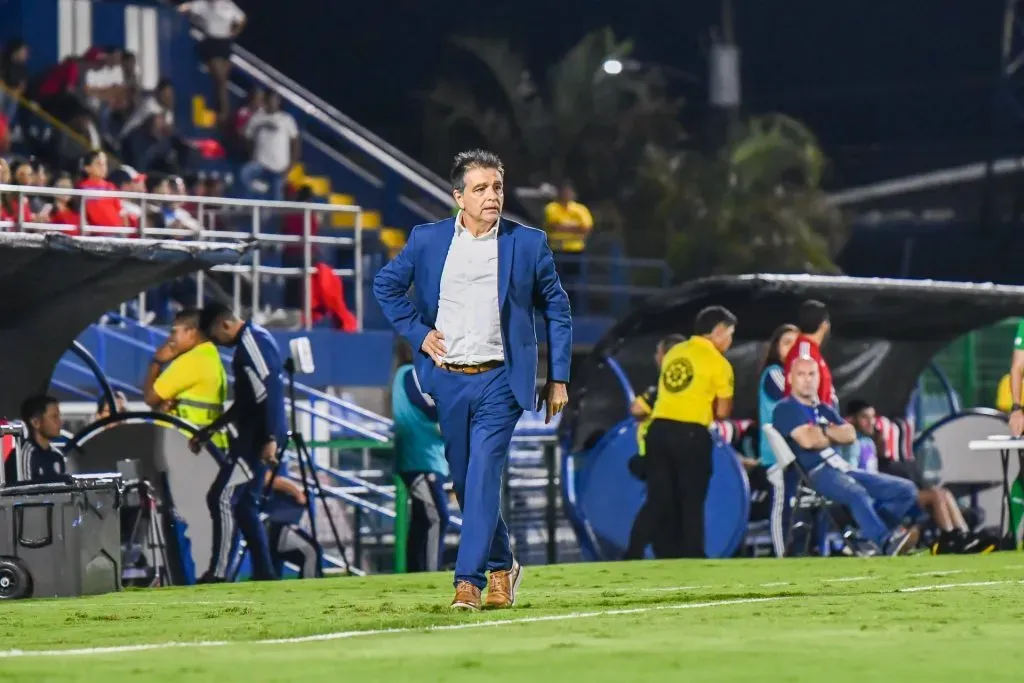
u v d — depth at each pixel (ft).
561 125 302.45
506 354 63.82
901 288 139.64
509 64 309.01
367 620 61.62
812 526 131.85
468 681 41.81
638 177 295.89
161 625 63.26
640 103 305.73
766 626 56.59
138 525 112.06
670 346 131.64
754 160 294.05
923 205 343.26
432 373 64.69
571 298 243.60
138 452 114.93
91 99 189.16
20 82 185.78
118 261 105.50
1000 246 309.63
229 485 115.03
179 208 168.45
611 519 130.52
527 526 154.71
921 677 42.22
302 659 46.98
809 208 296.92
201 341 119.14
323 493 124.88
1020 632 53.98
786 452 126.41
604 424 137.90
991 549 122.42
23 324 111.04
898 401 153.89
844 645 49.78
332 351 166.61
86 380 152.15
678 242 291.38
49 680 43.01
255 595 85.81
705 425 124.26
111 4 217.97
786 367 128.98
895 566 100.73
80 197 142.31
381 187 244.42
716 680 41.73
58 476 90.99
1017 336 122.21
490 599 66.54
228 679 42.57
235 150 214.28
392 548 155.12
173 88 222.69
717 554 125.49
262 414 115.24
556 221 240.73
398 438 124.67
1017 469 152.05
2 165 144.05
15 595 88.02
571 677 42.39
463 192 64.03
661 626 56.90
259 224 173.58
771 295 134.62
